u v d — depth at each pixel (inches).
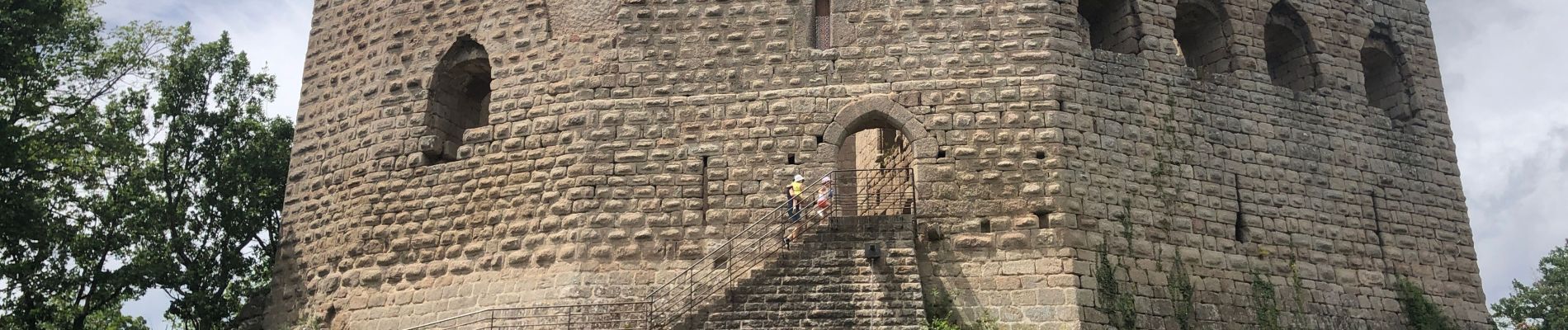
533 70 972.6
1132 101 937.5
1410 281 973.8
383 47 1032.2
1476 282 1002.7
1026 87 916.0
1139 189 908.6
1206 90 968.3
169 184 1159.6
